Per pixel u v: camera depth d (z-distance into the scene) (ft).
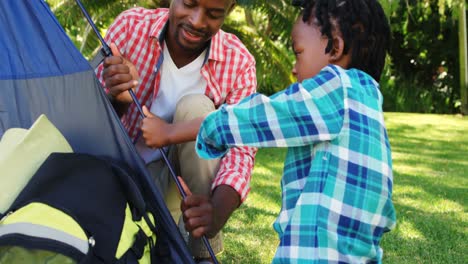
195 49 7.45
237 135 5.49
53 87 6.58
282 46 30.55
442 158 20.15
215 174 7.20
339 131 5.32
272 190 14.11
